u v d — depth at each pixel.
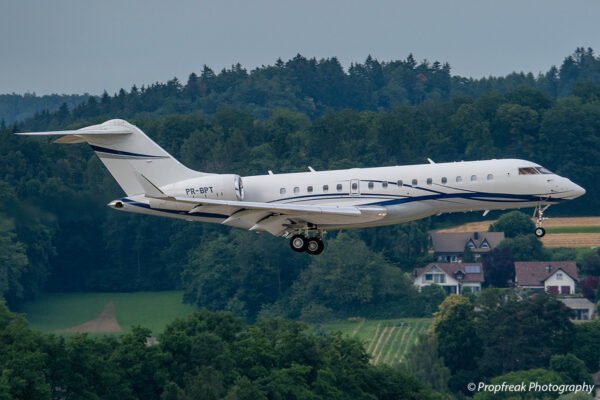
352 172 187.50
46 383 193.25
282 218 186.00
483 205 184.62
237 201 184.62
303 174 190.25
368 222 184.75
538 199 184.12
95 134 192.12
